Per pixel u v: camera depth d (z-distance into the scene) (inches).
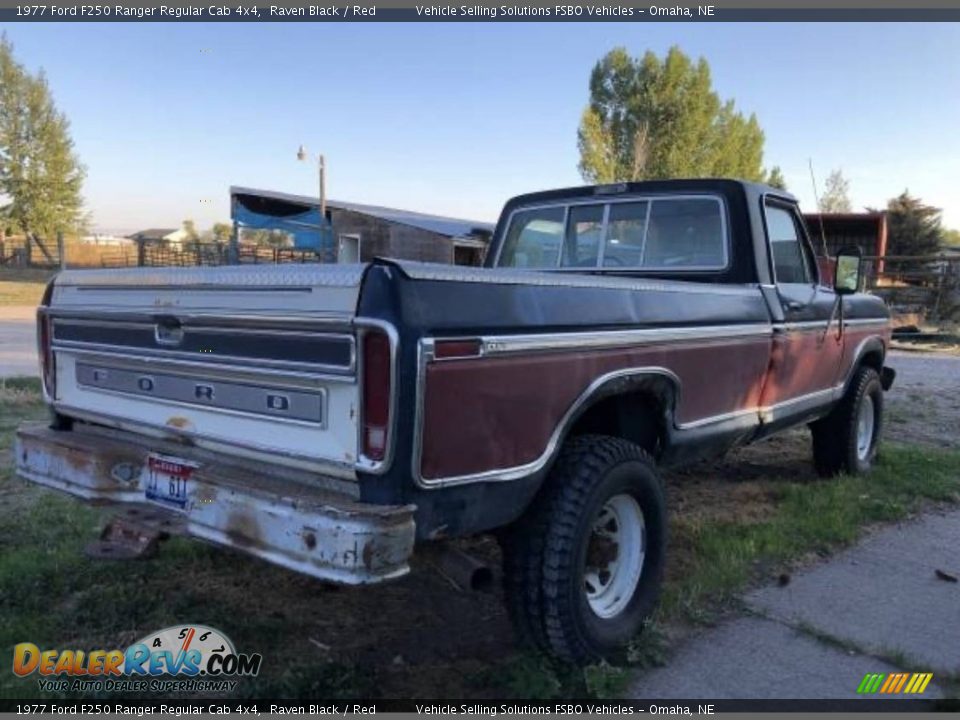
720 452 178.1
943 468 264.4
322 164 1141.7
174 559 173.6
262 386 117.6
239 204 1200.8
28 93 1851.6
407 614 153.5
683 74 1476.4
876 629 152.1
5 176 1870.1
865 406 258.8
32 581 162.1
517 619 129.6
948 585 173.6
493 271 119.4
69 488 142.9
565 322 125.3
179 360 127.9
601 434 149.3
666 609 154.5
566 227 218.5
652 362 144.3
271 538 108.9
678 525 204.5
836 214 1131.3
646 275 202.8
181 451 133.2
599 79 1530.5
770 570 178.7
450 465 108.6
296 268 112.7
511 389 116.0
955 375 521.3
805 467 267.1
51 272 1679.4
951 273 884.6
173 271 128.8
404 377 102.3
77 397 153.5
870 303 252.5
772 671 136.0
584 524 127.9
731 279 189.9
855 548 194.2
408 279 104.0
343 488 110.0
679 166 1487.5
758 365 182.1
